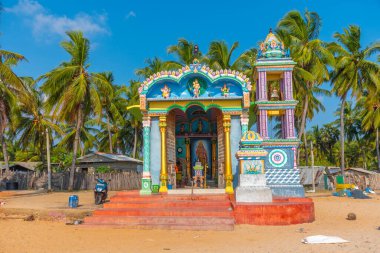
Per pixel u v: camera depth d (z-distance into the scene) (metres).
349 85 30.69
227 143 15.41
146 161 15.21
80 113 29.53
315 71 28.30
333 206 17.06
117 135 49.53
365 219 13.05
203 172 18.89
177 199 13.54
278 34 29.89
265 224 11.42
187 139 19.05
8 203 17.94
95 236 10.10
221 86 15.90
